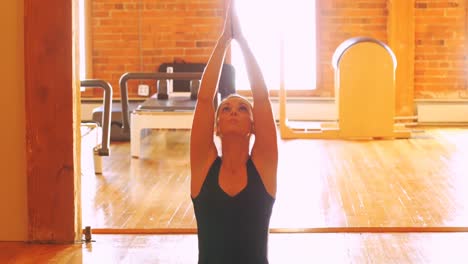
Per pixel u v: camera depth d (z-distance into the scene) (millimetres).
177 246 4902
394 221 5492
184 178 7227
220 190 3078
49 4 4730
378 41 9547
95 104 10938
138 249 4832
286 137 9680
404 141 9430
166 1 10922
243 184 3080
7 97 4820
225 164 3115
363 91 9547
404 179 7070
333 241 5027
